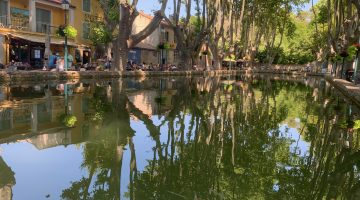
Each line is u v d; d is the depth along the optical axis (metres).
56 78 19.06
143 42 43.41
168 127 7.01
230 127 7.27
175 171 4.17
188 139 6.00
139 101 11.20
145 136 6.07
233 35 49.31
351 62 28.38
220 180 3.86
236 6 48.62
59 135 5.89
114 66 24.98
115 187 3.57
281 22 58.38
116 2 30.44
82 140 5.59
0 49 23.17
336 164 4.79
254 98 13.59
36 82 17.55
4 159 4.49
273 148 5.55
